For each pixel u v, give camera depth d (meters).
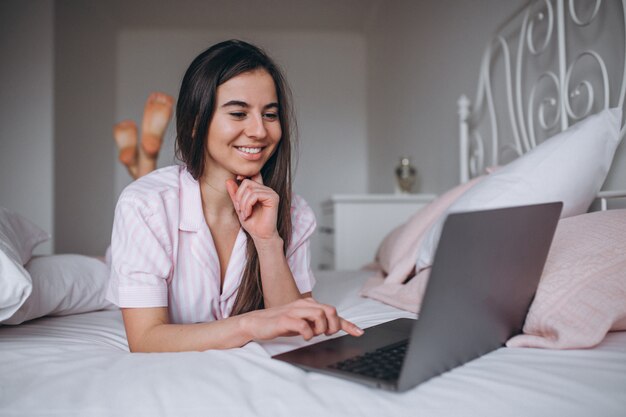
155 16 4.19
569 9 1.49
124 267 0.88
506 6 1.92
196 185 1.02
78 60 3.85
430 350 0.63
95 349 0.84
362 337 0.82
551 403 0.59
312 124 4.56
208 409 0.58
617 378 0.65
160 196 0.96
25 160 3.19
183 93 0.98
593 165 1.18
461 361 0.71
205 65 0.95
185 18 4.23
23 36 3.22
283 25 4.41
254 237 1.00
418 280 1.24
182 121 0.99
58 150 3.55
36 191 3.19
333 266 2.66
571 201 1.18
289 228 1.12
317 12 4.14
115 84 4.36
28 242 1.21
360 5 4.02
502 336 0.80
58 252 3.55
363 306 1.23
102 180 4.20
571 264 0.85
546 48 1.66
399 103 3.43
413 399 0.60
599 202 1.37
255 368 0.69
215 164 1.01
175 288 0.99
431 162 2.80
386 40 3.76
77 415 0.58
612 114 1.19
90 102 4.02
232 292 1.05
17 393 0.63
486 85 2.00
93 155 4.06
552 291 0.83
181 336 0.81
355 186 4.57
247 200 0.97
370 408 0.58
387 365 0.67
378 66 4.03
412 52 3.12
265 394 0.62
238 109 0.94
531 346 0.80
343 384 0.64
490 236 0.65
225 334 0.79
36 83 3.22
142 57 4.40
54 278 1.21
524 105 1.81
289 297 1.02
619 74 1.28
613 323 0.80
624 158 1.29
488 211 0.63
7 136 3.18
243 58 0.95
